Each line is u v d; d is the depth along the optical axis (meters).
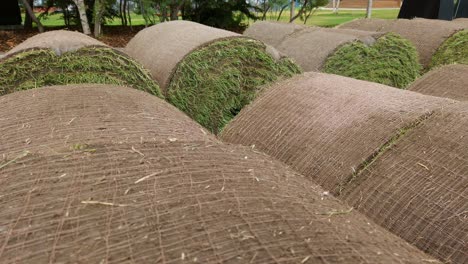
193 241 1.46
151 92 4.35
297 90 3.60
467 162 2.47
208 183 1.83
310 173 2.95
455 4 12.10
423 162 2.60
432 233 2.34
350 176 2.76
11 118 2.77
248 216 1.61
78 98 3.10
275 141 3.25
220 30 5.11
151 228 1.52
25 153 2.11
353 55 5.56
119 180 1.82
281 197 1.81
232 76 4.69
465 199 2.34
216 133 4.81
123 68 4.23
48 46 3.99
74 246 1.44
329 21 12.98
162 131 2.62
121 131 2.53
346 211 1.87
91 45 4.08
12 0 12.55
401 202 2.51
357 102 3.21
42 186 1.77
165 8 11.88
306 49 5.87
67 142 2.33
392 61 5.88
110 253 1.41
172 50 4.81
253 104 3.68
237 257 1.39
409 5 11.66
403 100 3.09
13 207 1.64
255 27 7.29
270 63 4.82
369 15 12.30
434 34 7.02
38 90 3.34
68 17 13.00
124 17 13.70
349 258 1.43
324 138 3.05
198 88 4.61
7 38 11.25
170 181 1.83
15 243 1.47
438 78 4.48
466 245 2.21
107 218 1.57
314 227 1.59
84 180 1.81
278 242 1.47
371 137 2.87
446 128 2.71
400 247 1.66
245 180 1.91
